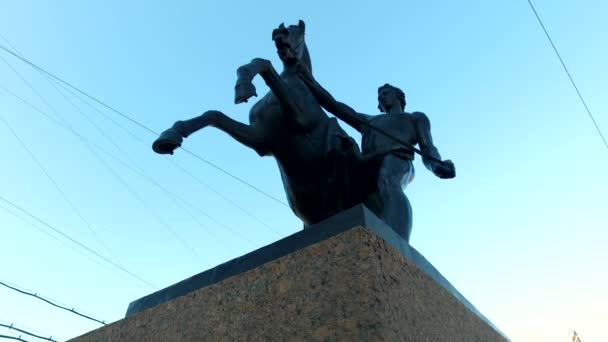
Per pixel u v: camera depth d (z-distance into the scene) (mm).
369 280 2080
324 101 3889
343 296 2098
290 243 2480
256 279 2406
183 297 2648
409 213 3383
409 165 3758
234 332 2314
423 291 2480
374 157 3568
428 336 2305
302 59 3930
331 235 2381
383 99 4395
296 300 2211
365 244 2184
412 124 3992
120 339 2756
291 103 3471
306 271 2266
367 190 3629
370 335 1951
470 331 2855
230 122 3375
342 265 2182
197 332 2447
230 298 2436
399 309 2160
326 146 3570
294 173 3639
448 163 3539
